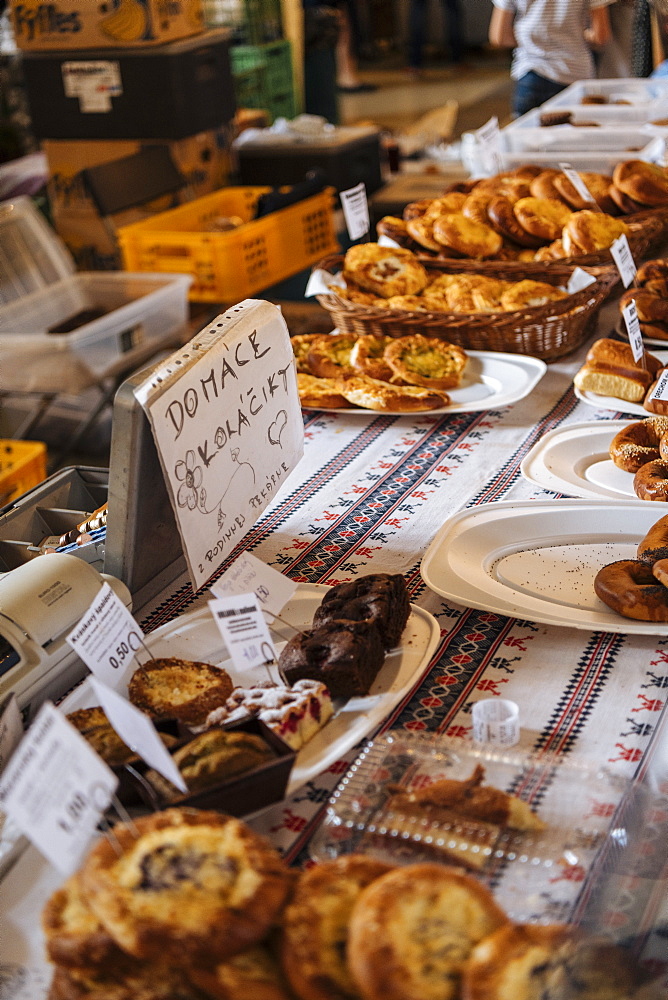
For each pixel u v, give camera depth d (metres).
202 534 1.23
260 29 6.05
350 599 1.14
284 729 0.94
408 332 2.04
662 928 0.77
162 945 0.68
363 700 1.04
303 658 1.04
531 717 1.04
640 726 1.02
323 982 0.67
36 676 1.08
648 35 4.93
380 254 2.24
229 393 1.27
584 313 2.01
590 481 1.55
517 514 1.41
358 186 2.32
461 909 0.70
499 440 1.73
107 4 3.80
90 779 0.75
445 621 1.23
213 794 0.84
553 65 4.68
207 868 0.71
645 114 3.50
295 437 1.49
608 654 1.14
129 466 1.13
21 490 2.64
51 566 1.17
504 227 2.40
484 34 11.70
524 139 3.29
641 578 1.23
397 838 0.81
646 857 0.82
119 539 1.20
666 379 1.73
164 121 3.95
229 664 1.14
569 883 0.77
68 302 3.54
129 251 3.64
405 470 1.65
